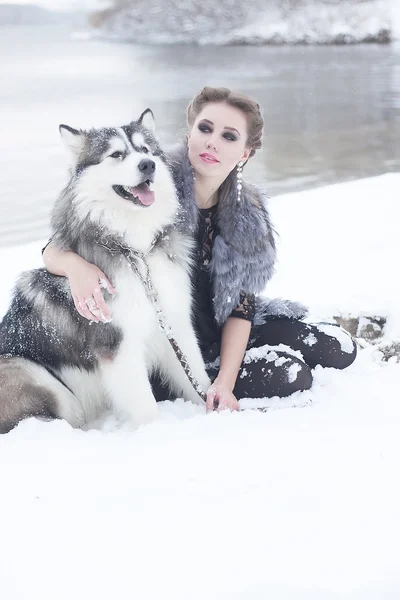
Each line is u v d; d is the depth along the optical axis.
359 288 4.45
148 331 2.90
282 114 16.39
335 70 27.34
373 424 2.64
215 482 2.21
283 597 1.69
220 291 3.06
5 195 9.20
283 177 9.77
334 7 46.31
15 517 2.07
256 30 47.50
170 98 19.06
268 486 2.17
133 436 2.61
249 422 2.69
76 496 2.17
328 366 3.29
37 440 2.61
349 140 12.84
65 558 1.86
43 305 2.99
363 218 6.54
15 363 2.94
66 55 44.50
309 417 2.73
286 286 4.60
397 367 3.30
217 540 1.91
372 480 2.19
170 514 2.04
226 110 2.91
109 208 2.80
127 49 48.22
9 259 5.45
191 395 3.16
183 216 2.96
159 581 1.76
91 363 3.02
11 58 43.44
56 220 2.96
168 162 3.00
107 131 2.91
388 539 1.89
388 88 21.36
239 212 3.03
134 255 2.83
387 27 44.84
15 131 14.27
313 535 1.91
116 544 1.91
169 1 55.47
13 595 1.74
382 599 1.70
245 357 3.13
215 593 1.71
